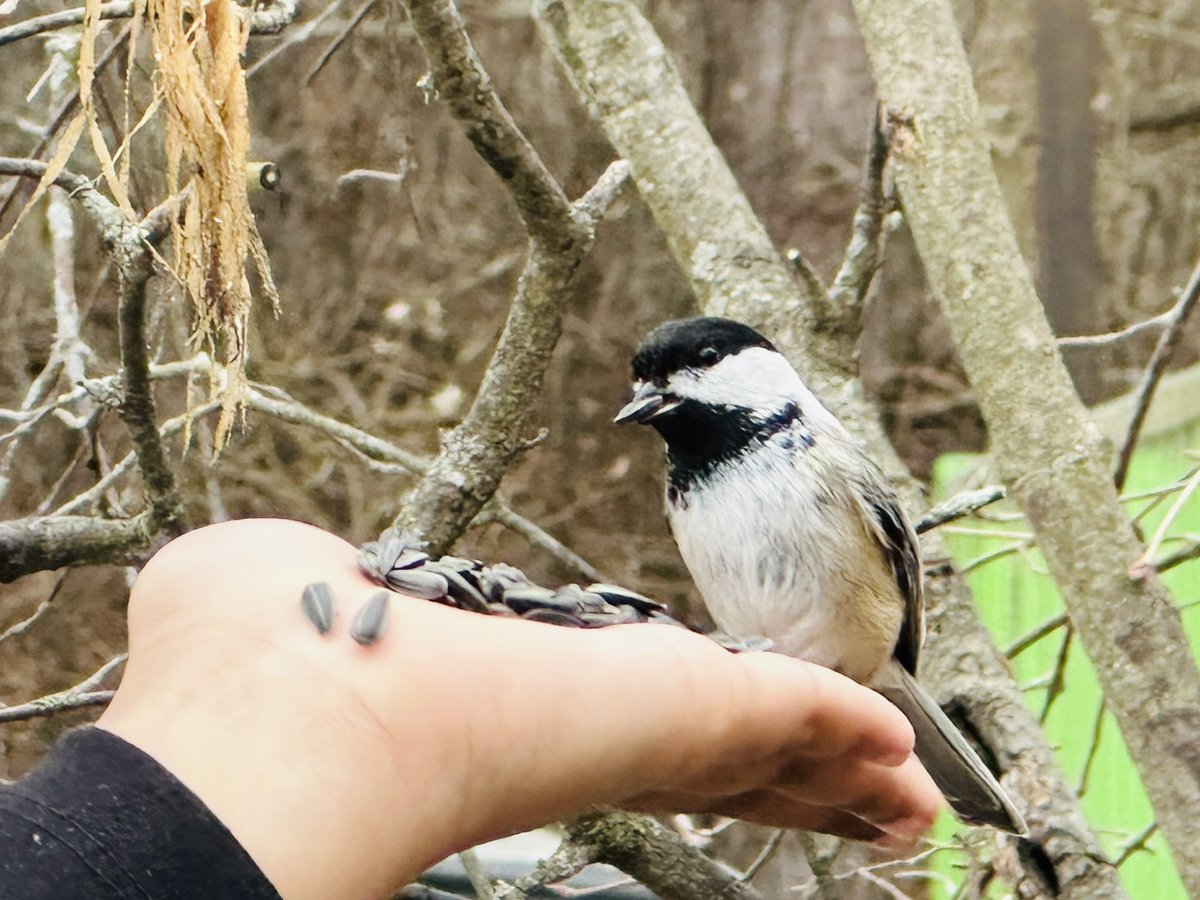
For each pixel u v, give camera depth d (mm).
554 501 7746
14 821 977
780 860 5023
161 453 2469
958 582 3131
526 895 2639
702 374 2818
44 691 6113
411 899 2891
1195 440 4730
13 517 5496
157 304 3387
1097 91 6305
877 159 3191
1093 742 3508
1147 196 7414
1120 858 3340
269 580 1333
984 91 7188
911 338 8211
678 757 1482
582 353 7957
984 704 2896
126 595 6336
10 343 5637
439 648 1301
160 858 987
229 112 1843
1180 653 2605
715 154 3529
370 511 6207
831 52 8375
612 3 3596
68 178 2299
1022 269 2873
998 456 2811
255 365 3564
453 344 7438
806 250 8320
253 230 1908
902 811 1880
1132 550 2668
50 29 2408
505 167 2514
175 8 1784
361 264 7211
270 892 1016
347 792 1157
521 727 1306
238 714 1177
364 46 6543
